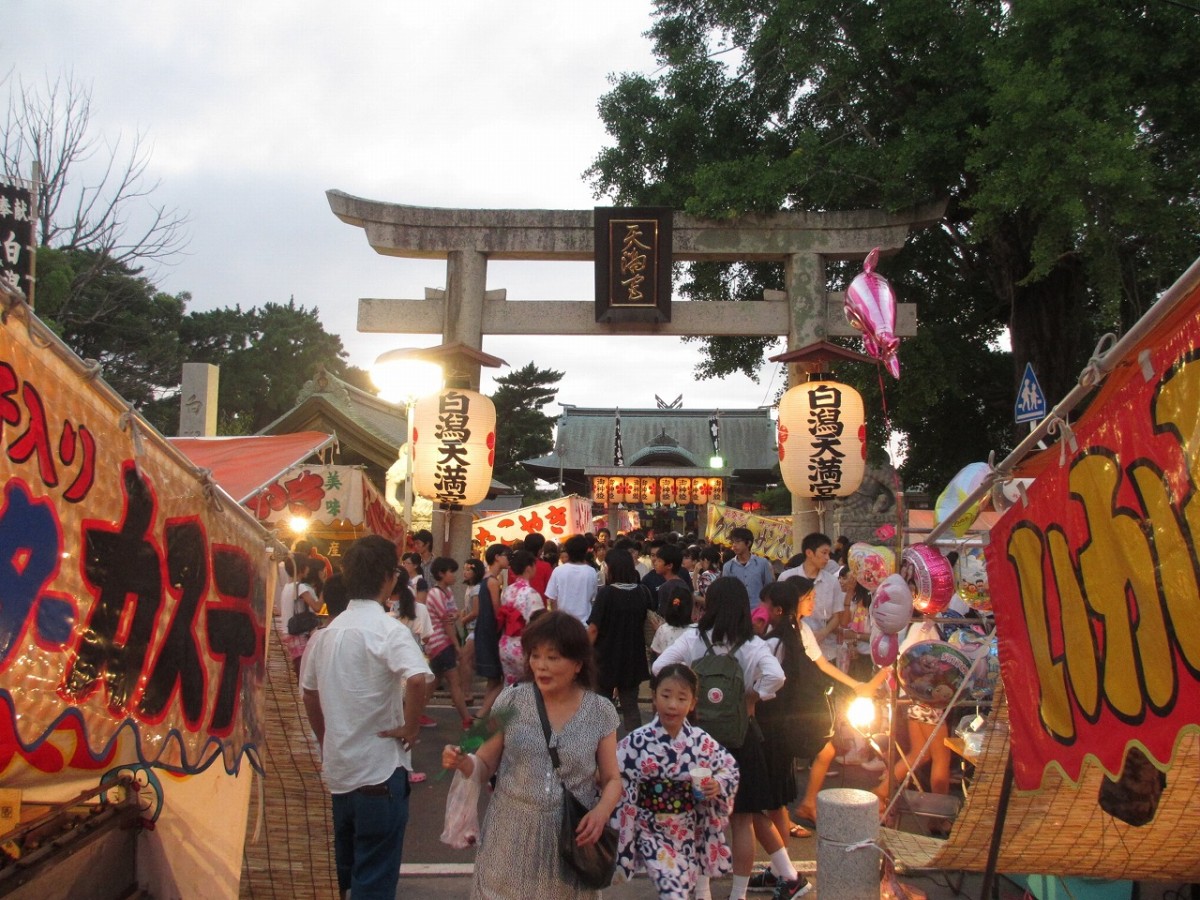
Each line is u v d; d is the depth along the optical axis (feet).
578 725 12.57
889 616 19.88
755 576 35.88
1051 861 15.35
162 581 11.02
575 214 43.52
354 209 43.21
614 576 29.22
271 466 20.15
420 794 25.66
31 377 8.69
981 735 19.79
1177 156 43.52
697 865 15.28
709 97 54.39
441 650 30.86
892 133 52.16
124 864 13.51
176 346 105.09
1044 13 40.45
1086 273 47.88
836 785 26.11
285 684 15.72
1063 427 11.45
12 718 8.50
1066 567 11.42
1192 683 9.00
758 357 62.34
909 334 43.68
